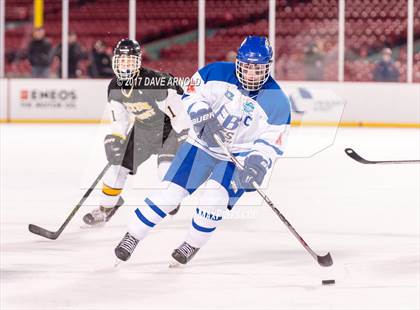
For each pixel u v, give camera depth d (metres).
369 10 30.53
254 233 9.52
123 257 7.38
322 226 10.02
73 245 8.74
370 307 6.32
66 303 6.41
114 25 31.50
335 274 7.48
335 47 30.64
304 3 30.55
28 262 7.90
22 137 22.67
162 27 31.67
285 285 7.05
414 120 27.09
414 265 7.88
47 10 31.92
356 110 27.08
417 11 30.11
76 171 15.47
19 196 12.24
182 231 9.63
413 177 15.23
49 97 27.58
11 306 6.31
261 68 7.37
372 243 8.98
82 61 30.27
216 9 31.56
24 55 32.03
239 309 6.27
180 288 6.93
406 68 30.59
